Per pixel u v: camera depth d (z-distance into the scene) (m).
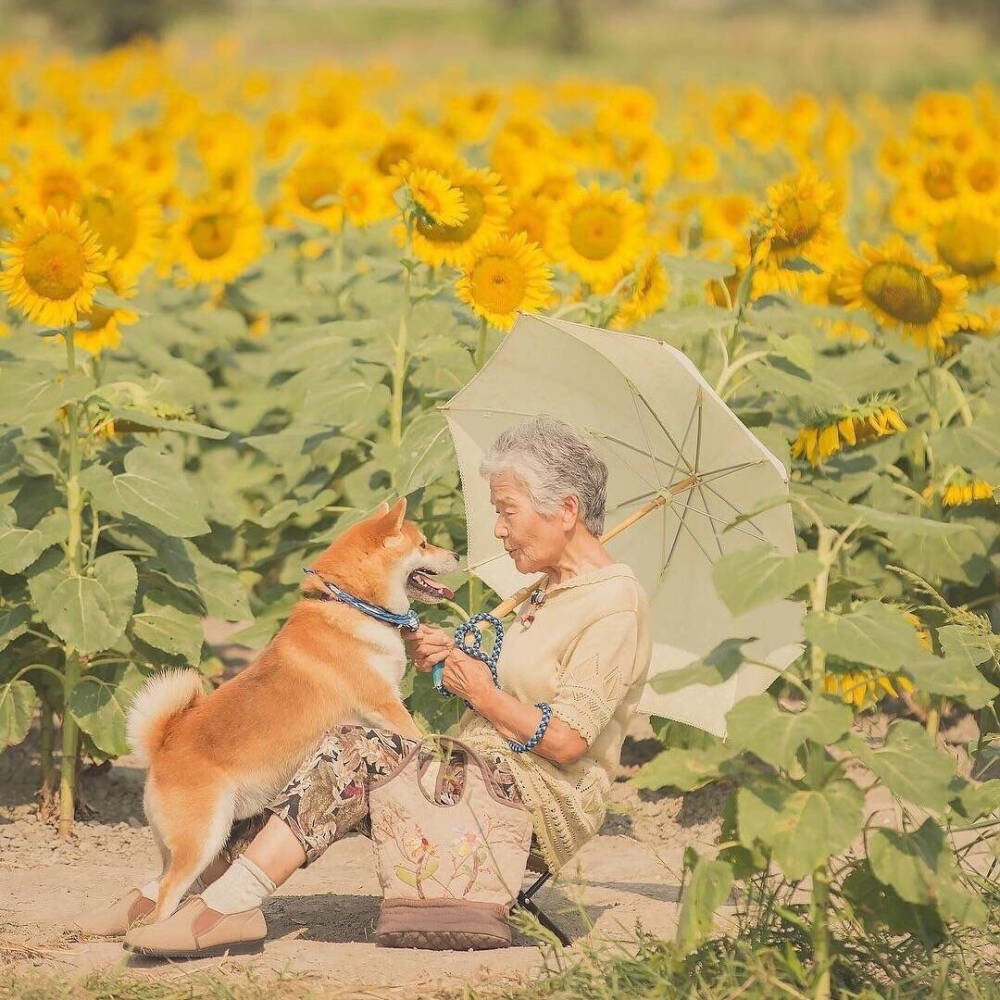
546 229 10.65
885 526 5.37
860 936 5.97
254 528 11.23
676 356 6.43
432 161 9.80
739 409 9.86
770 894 6.01
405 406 10.74
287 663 7.42
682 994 5.58
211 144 20.12
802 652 6.07
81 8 66.06
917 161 17.16
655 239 13.37
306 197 13.84
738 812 5.32
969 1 75.31
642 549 6.96
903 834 5.45
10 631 8.54
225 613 8.95
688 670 5.46
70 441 8.61
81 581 8.34
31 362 10.03
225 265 12.70
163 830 6.75
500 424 7.38
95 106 27.52
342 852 8.45
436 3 92.00
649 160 15.62
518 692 6.32
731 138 20.22
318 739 7.30
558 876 6.99
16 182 12.20
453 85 31.00
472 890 6.19
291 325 14.46
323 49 67.69
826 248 9.52
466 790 6.21
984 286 11.43
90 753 9.01
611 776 6.49
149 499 8.47
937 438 9.30
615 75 50.97
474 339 10.78
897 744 5.36
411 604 9.02
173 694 7.01
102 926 6.66
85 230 8.23
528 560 6.35
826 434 8.85
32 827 8.80
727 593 5.21
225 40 39.12
